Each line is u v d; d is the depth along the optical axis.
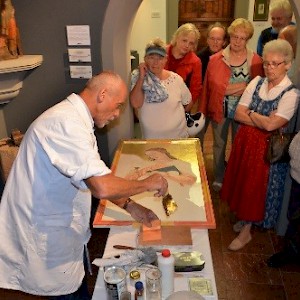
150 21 5.49
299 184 2.05
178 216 1.50
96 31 2.14
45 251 1.43
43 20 2.17
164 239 1.40
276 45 2.03
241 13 5.95
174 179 1.77
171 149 2.11
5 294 2.01
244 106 2.27
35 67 2.28
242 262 2.42
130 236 1.47
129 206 1.53
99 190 1.17
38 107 2.40
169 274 1.18
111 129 2.36
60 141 1.20
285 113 2.09
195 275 1.29
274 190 2.32
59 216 1.41
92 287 2.17
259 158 2.23
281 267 2.36
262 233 2.68
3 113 2.43
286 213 2.51
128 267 1.29
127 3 2.03
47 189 1.35
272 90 2.13
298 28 2.15
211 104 2.95
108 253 1.37
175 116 2.37
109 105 1.34
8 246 1.47
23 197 1.37
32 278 1.47
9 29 2.06
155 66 2.22
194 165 1.92
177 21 6.08
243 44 2.65
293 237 2.26
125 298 1.15
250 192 2.31
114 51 2.16
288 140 2.13
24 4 2.14
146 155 2.04
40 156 1.31
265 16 5.67
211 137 4.41
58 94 2.35
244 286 2.22
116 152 2.09
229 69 2.77
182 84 2.43
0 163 2.21
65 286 1.52
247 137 2.26
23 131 2.48
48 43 2.22
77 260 1.55
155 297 1.17
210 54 3.40
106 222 1.49
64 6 2.11
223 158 3.14
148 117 2.34
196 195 1.64
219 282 2.26
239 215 2.40
